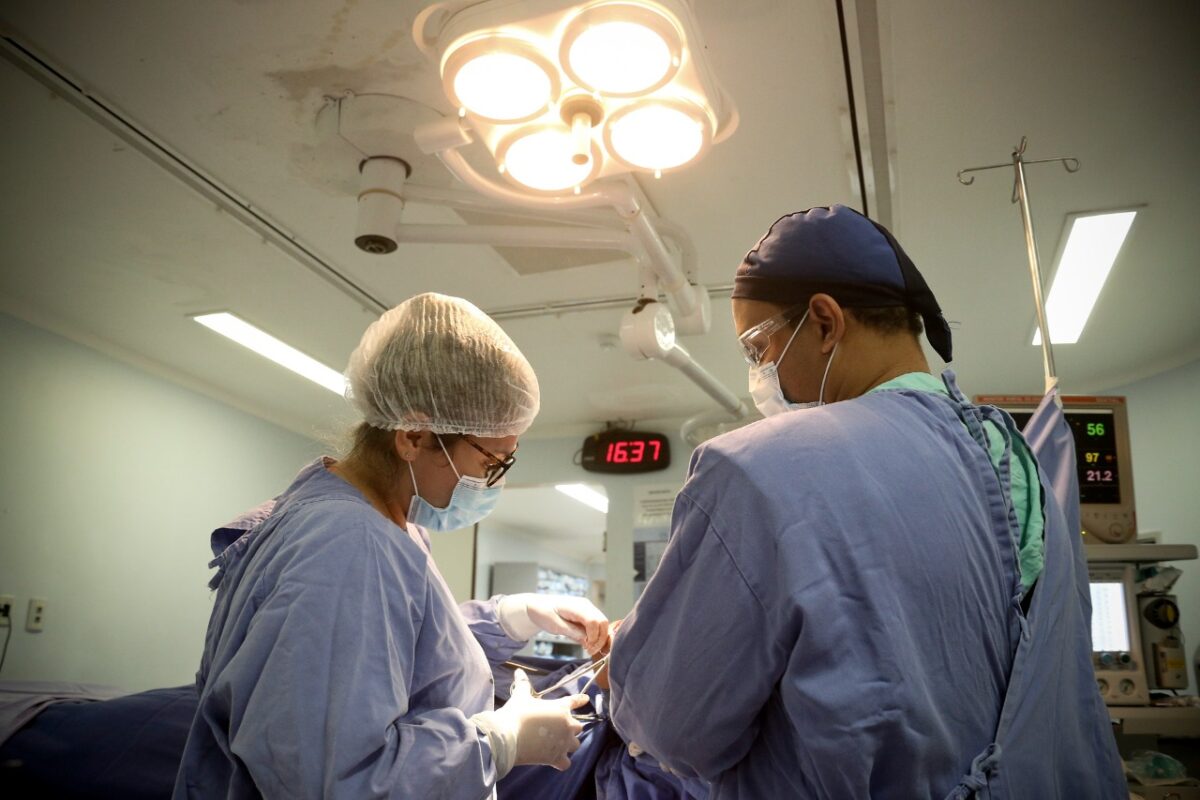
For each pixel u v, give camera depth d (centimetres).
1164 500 389
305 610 104
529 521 876
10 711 194
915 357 105
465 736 108
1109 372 407
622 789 157
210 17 197
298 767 94
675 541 93
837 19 192
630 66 145
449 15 145
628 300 337
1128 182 254
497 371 136
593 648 178
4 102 227
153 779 180
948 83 213
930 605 83
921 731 78
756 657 85
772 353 110
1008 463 96
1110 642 219
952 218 274
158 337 390
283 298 343
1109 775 95
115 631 392
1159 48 201
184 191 268
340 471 136
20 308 353
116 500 397
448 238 232
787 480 87
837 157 243
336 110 224
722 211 270
